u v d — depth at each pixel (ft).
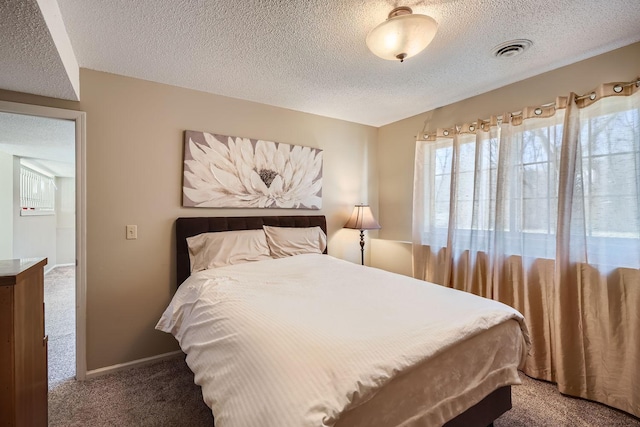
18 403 3.43
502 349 4.64
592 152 6.40
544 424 5.49
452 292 5.65
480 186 8.39
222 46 6.18
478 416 4.39
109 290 7.22
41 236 18.47
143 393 6.38
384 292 5.57
